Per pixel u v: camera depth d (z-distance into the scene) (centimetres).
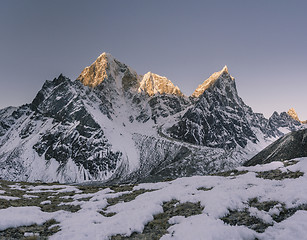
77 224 1558
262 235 1188
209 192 1947
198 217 1445
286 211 1412
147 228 1462
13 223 1553
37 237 1345
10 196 2773
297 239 1084
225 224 1330
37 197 2898
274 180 2031
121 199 2377
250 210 1497
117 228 1438
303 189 1617
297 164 2345
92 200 2488
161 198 2039
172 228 1362
